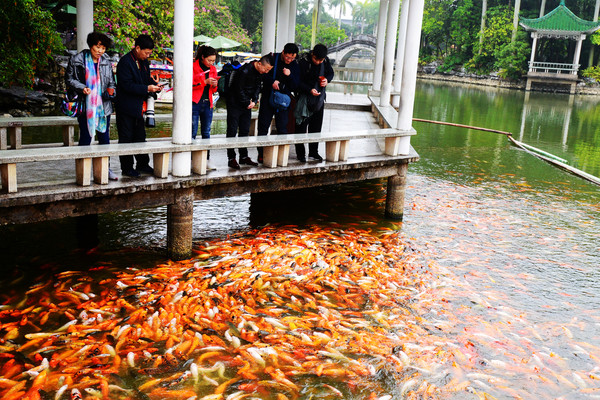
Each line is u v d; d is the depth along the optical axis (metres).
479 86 45.09
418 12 6.89
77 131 12.62
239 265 5.58
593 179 10.62
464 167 11.48
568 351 4.55
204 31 32.16
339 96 14.89
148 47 5.25
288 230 6.83
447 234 7.16
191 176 5.46
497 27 45.06
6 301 4.73
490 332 4.76
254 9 46.59
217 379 3.85
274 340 4.36
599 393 4.00
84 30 6.62
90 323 4.42
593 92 38.72
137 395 3.63
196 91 6.06
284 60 6.27
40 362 3.92
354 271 5.75
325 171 6.42
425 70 56.09
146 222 6.81
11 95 13.32
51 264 5.49
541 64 43.34
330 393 3.80
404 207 8.23
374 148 8.18
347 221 7.41
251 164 6.23
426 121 18.62
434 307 5.13
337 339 4.44
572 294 5.62
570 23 38.59
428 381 4.02
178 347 4.16
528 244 6.97
